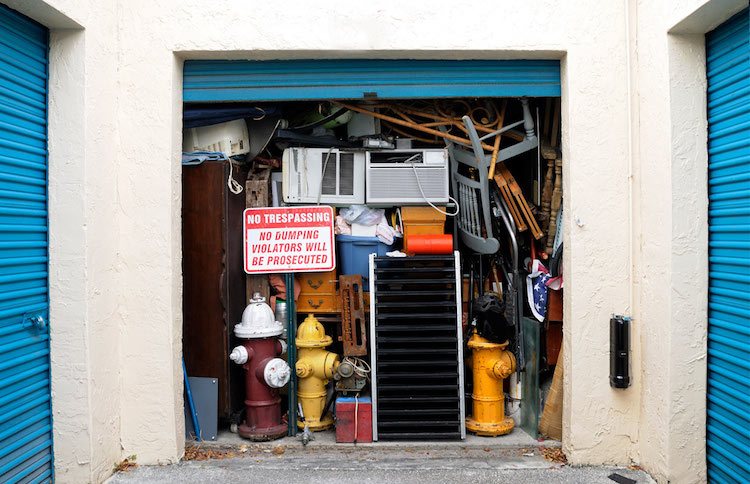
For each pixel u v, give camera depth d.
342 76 4.23
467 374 4.89
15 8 3.31
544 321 4.97
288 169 4.71
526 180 5.42
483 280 5.16
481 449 4.28
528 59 4.23
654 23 3.79
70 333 3.62
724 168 3.51
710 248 3.65
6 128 3.25
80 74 3.63
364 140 4.74
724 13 3.38
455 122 4.79
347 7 4.04
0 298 3.18
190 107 4.62
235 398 4.58
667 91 3.65
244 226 4.56
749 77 3.27
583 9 4.05
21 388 3.38
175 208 4.09
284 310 4.70
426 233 4.75
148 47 4.01
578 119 4.04
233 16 4.03
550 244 4.89
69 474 3.64
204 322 4.46
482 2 4.05
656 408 3.78
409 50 4.06
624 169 4.05
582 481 3.78
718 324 3.54
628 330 3.96
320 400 4.57
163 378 4.00
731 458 3.40
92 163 3.70
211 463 4.05
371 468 3.94
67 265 3.62
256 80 4.23
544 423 4.47
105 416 3.82
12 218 3.31
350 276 4.52
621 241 4.04
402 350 4.40
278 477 3.83
